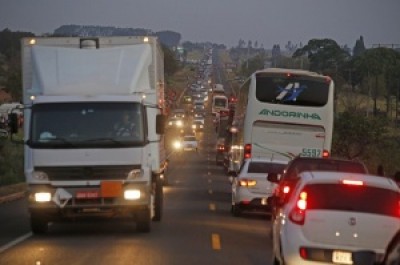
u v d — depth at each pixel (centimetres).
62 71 4772
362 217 2933
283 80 7562
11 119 4716
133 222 5512
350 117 13575
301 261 2944
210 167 15300
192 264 3659
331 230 2934
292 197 3125
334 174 3091
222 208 6931
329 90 7538
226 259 3834
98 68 4800
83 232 4928
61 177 4512
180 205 7194
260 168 6138
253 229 5244
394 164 12862
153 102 5025
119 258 3822
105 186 4503
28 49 4991
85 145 4506
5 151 11756
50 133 4528
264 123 7594
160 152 5275
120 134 4544
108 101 4569
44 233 4803
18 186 9281
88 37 5088
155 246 4272
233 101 11844
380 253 2906
